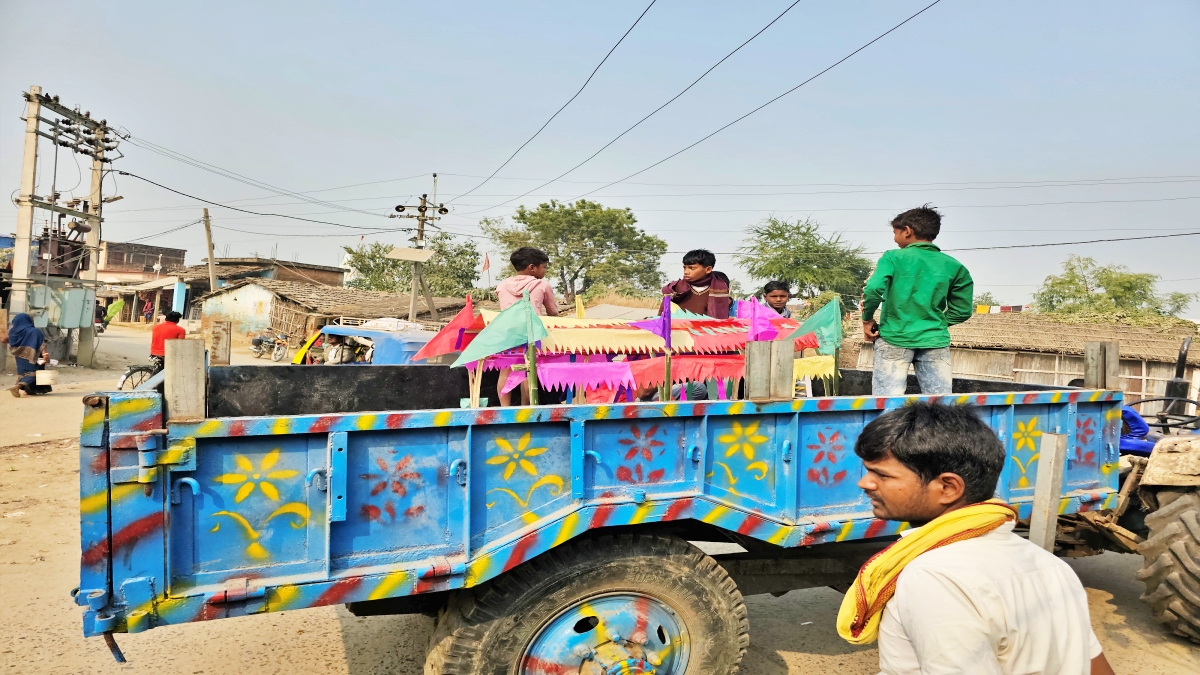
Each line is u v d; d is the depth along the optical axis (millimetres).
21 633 3881
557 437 2738
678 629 2959
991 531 1532
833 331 4031
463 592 2770
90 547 2152
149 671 3549
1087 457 3928
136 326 40250
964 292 4488
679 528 3143
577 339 3625
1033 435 3711
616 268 42125
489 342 3062
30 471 7461
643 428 2848
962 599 1416
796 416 3078
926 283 4328
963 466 1528
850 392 5641
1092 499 3848
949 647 1372
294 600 2348
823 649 4027
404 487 2520
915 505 1595
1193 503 3855
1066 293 32844
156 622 2209
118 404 2166
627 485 2828
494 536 2646
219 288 33312
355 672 3615
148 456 2178
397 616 4312
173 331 10844
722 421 2979
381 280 40062
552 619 2754
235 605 2291
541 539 2643
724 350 3889
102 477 2160
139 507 2197
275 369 3916
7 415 11047
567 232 43406
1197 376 17516
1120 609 4625
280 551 2381
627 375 3607
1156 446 4023
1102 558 5633
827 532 3119
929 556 1490
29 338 13344
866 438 1671
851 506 3254
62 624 4012
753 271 34312
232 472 2320
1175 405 6652
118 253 52219
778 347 3074
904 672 1476
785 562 3527
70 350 19219
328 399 4105
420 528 2545
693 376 3742
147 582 2199
